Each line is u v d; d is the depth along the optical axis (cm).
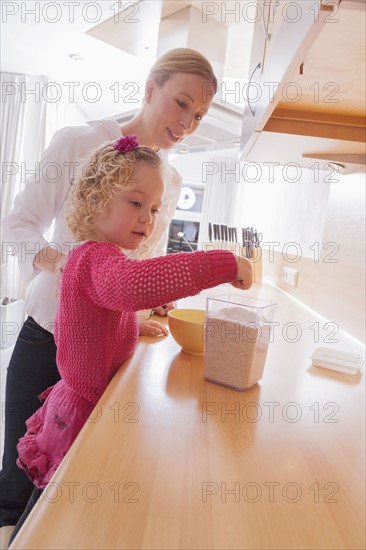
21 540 36
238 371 75
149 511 41
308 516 43
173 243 529
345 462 55
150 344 99
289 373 90
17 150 458
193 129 129
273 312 81
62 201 116
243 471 50
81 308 75
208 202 480
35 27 319
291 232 238
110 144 85
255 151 135
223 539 38
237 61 260
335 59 60
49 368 120
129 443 53
